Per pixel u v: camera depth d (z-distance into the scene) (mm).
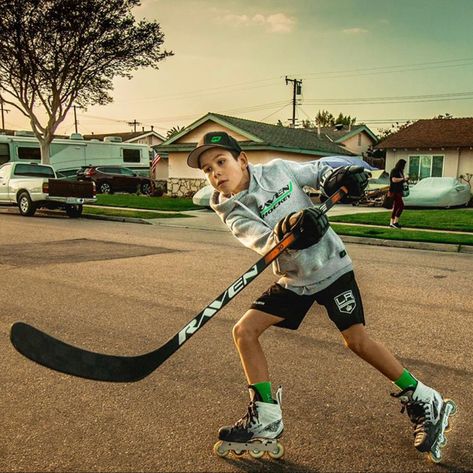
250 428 2416
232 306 5309
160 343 4195
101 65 23625
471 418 2939
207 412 3000
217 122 25062
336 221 13711
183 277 6742
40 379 3457
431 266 7809
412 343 4215
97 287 6129
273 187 2426
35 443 2648
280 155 24484
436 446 2453
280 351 3980
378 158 35656
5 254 8461
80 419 2912
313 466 2447
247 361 2443
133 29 23000
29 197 15805
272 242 2295
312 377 3494
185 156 26406
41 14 21391
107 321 4773
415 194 19375
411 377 2494
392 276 6980
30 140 26125
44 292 5863
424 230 11898
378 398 3180
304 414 2973
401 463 2473
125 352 4000
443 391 3312
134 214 15922
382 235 10828
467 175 26359
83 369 2182
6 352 3951
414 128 29000
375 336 4387
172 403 3113
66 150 27672
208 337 4309
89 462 2475
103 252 8828
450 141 26391
